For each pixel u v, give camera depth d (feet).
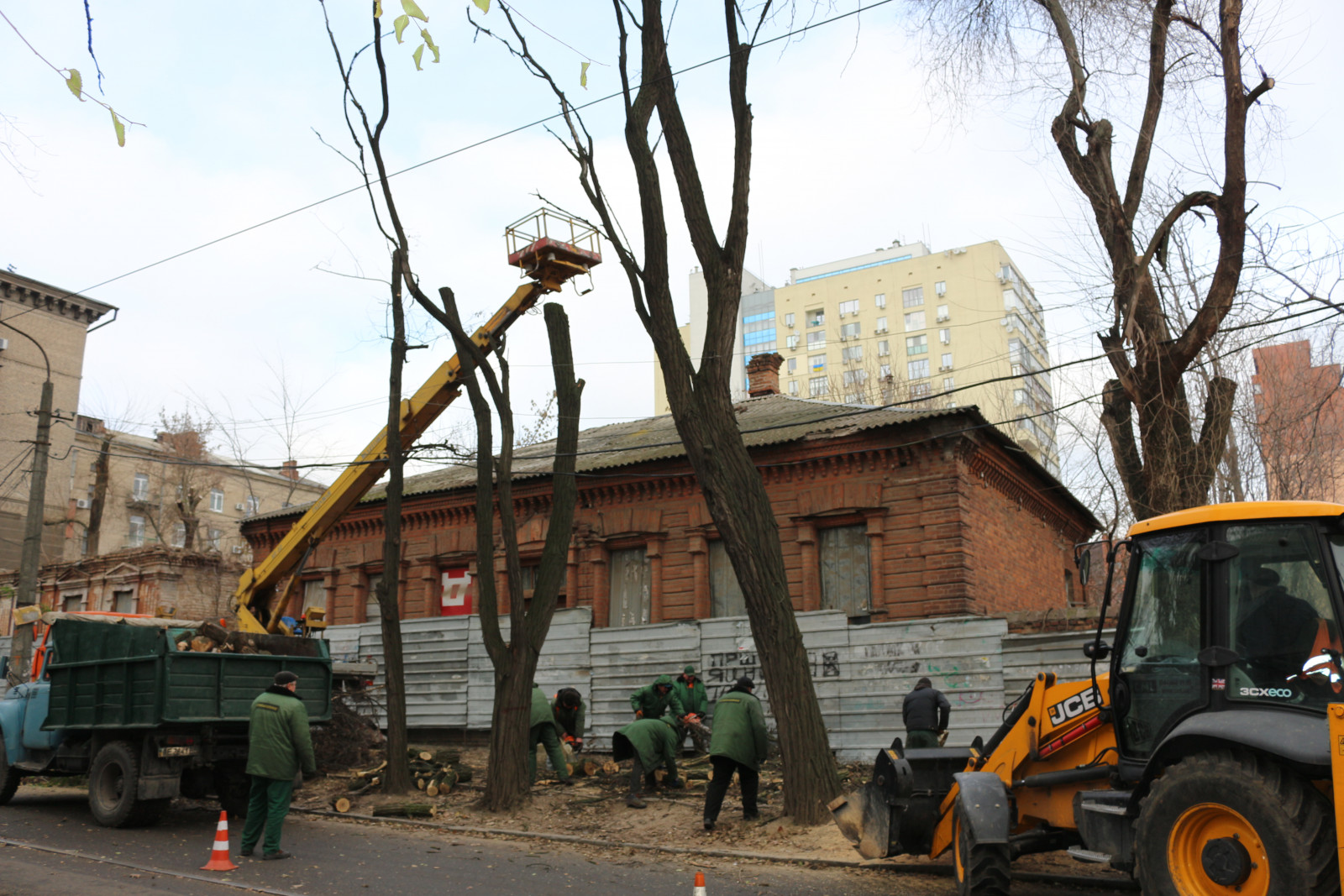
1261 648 19.45
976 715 46.24
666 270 37.35
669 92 37.88
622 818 37.55
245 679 39.60
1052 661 44.80
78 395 148.77
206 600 100.99
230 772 39.99
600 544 66.95
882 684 49.11
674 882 27.84
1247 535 20.29
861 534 59.52
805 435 60.29
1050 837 24.76
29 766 41.91
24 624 62.90
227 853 29.14
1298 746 17.46
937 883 27.09
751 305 284.61
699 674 54.54
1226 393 43.70
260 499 188.34
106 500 161.38
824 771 34.68
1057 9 47.03
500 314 48.93
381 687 66.18
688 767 47.29
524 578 69.97
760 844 32.48
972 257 254.27
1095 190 45.93
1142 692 21.97
